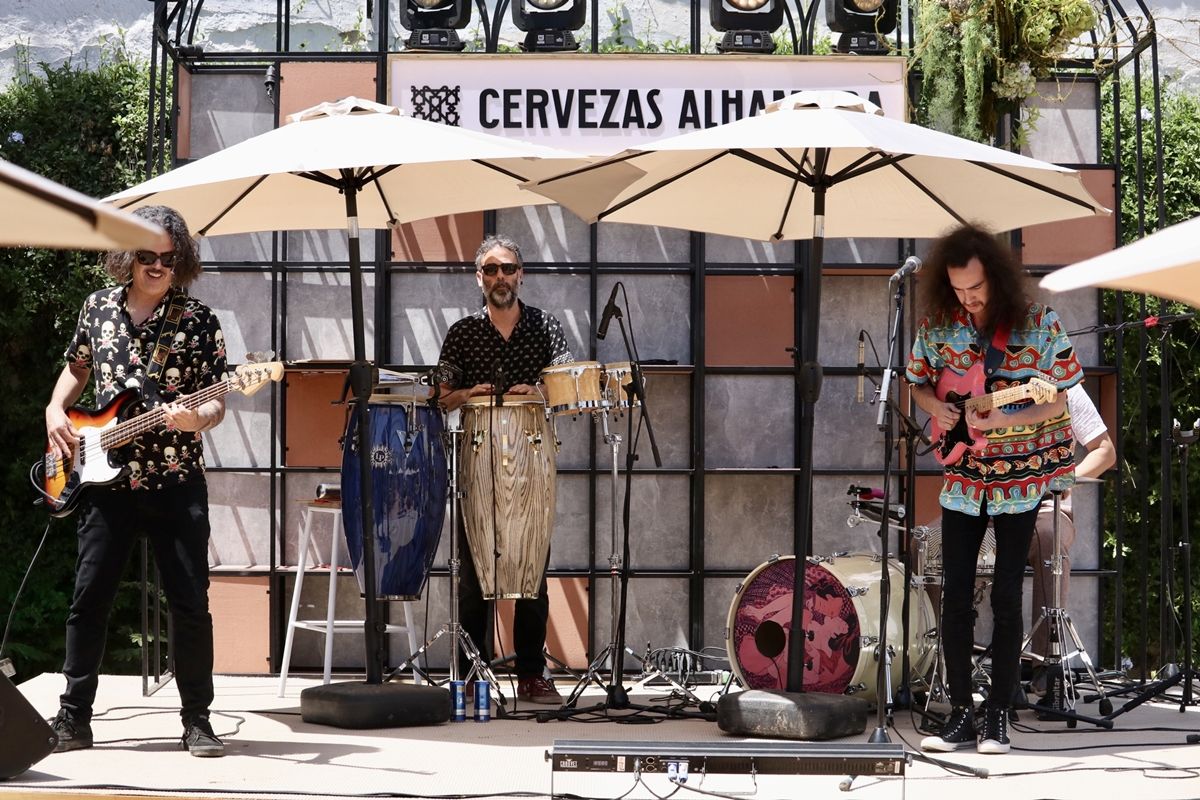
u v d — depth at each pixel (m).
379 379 5.57
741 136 4.34
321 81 6.34
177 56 6.34
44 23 8.61
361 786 3.72
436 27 6.35
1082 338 6.52
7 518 7.84
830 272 6.43
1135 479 7.39
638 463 6.39
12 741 3.70
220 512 6.37
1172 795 3.71
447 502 5.71
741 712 4.61
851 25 6.37
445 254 6.36
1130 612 7.43
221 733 4.59
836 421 6.45
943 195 5.21
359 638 6.38
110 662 7.83
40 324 7.72
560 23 6.32
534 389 5.28
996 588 4.45
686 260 6.47
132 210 4.91
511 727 4.80
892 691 5.20
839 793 3.73
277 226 5.63
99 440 4.14
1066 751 4.43
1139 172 6.42
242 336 6.43
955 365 4.50
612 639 5.23
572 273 6.43
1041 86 6.56
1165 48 8.17
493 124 6.21
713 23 6.39
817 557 5.27
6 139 7.66
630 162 5.02
